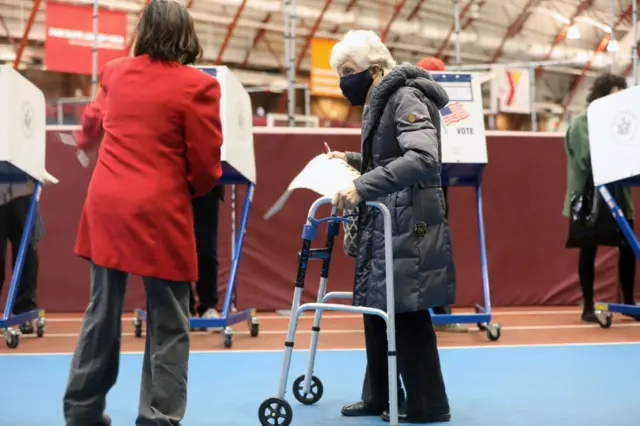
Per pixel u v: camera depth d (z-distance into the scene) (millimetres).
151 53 2256
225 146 4219
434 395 2711
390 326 2482
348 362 3951
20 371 3695
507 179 6508
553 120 20812
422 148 2363
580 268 5613
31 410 2893
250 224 6184
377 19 19719
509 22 20594
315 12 18953
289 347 2600
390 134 2533
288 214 6215
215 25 19125
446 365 3871
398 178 2338
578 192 5383
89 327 2260
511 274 6488
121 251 2172
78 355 2273
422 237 2549
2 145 4203
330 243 2830
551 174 6559
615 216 4965
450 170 4980
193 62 2355
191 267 2254
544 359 4039
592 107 5055
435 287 2549
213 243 5047
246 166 4641
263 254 6184
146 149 2205
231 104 4359
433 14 20047
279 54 20469
